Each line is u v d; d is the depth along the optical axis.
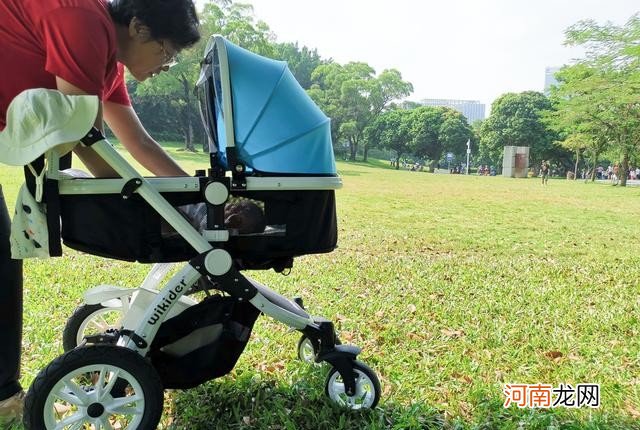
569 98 36.47
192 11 2.10
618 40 28.16
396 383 2.75
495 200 15.48
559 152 57.31
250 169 2.14
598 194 20.44
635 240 8.25
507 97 59.06
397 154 65.25
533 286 4.85
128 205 2.05
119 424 2.29
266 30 38.75
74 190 1.96
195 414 2.40
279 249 2.22
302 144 2.13
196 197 2.16
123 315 2.62
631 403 2.62
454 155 65.69
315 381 2.68
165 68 2.27
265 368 2.85
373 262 5.77
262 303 2.25
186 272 2.11
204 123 2.29
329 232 2.28
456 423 2.38
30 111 1.81
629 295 4.61
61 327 3.30
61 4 1.82
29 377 2.65
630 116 29.84
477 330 3.57
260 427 2.33
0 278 2.21
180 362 2.21
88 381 2.53
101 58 1.87
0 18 1.90
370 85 57.50
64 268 4.80
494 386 2.74
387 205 12.55
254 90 2.09
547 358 3.15
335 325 3.60
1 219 2.20
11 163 1.87
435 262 5.90
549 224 10.08
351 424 2.37
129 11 2.01
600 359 3.13
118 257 2.09
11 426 2.21
